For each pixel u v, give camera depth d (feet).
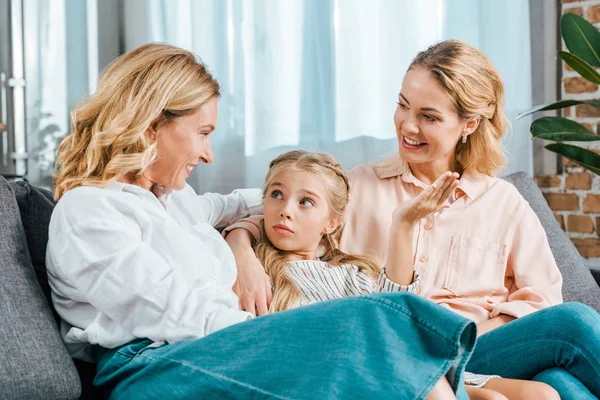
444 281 5.67
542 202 6.88
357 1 9.66
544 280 5.73
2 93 9.05
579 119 9.82
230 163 9.50
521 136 9.94
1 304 4.25
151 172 4.76
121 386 4.22
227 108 9.44
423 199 5.08
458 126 5.65
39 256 5.00
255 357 3.78
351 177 6.06
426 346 3.65
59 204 4.53
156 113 4.58
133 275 4.23
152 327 4.22
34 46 9.13
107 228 4.34
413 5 9.68
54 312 4.88
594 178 9.71
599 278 6.72
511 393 4.46
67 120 9.25
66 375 4.11
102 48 9.28
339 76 9.69
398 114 5.72
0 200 4.79
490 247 5.79
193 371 3.91
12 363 3.98
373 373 3.55
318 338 3.69
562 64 9.95
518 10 9.89
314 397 3.51
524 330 4.85
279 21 9.51
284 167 5.39
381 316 3.68
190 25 9.39
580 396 4.42
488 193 5.96
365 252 5.77
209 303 4.28
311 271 5.30
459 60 5.59
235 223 5.60
